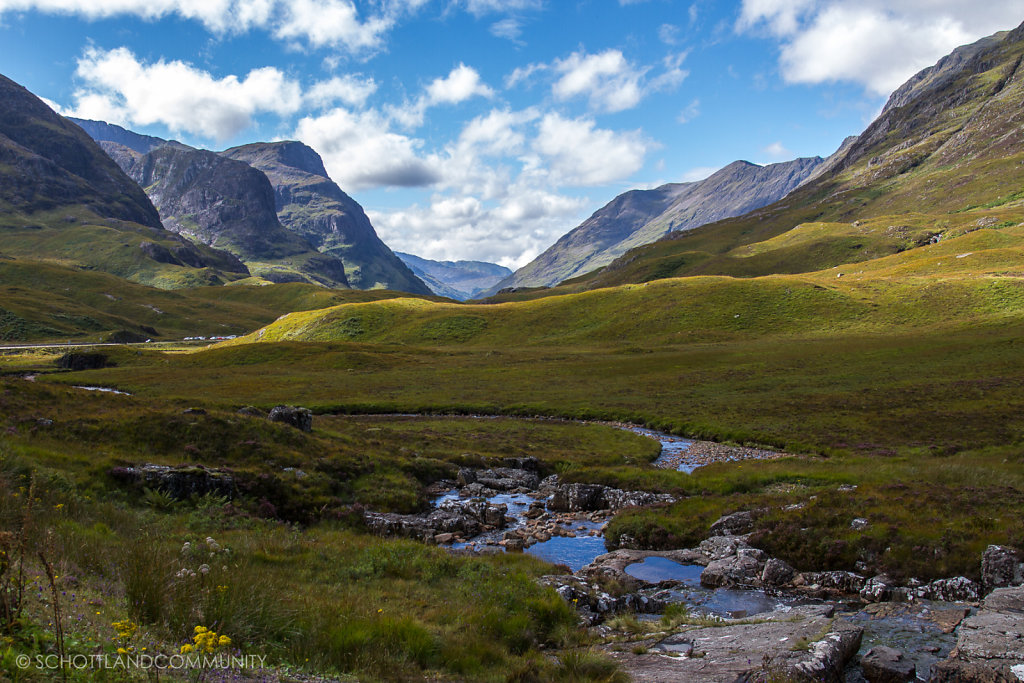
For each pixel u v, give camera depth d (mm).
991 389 64438
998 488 25875
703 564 23719
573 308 170250
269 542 21281
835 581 20641
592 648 14258
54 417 34188
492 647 13523
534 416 72750
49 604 9117
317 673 10109
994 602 15078
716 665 12812
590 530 31094
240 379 101312
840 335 117812
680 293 161625
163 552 14125
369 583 17781
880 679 12398
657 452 51281
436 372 108125
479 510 33281
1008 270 143000
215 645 9000
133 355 135250
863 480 33469
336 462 37188
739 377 87375
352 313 183750
